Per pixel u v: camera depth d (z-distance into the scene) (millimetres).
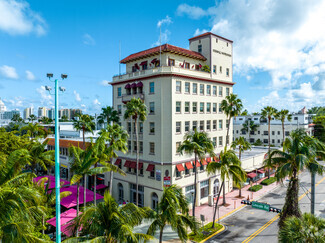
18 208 13422
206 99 44781
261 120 105312
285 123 97875
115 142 34812
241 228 32719
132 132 42844
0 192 13438
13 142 41312
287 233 17578
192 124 42000
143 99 40875
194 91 42406
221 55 49438
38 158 28219
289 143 24422
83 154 25656
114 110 47375
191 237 29953
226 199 45188
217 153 46500
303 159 22062
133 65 47469
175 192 21141
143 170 41031
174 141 38594
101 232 14844
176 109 39125
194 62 46312
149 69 40156
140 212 17094
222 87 48812
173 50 41031
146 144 40531
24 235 13000
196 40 49406
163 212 19688
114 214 15062
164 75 38031
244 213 38281
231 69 52031
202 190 43812
